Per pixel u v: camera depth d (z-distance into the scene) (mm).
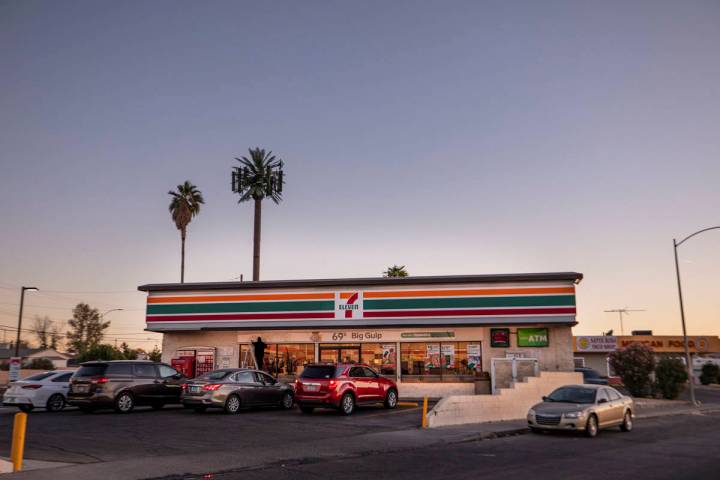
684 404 33469
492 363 26672
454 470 11445
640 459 13203
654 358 38219
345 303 29031
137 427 16875
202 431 16219
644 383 37375
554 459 12969
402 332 29062
